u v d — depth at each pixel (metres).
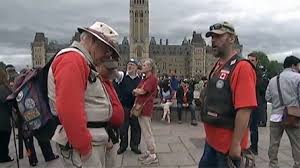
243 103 3.69
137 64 9.72
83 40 3.45
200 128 14.09
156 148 9.92
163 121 16.09
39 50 123.94
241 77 3.73
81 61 3.11
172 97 17.44
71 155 3.22
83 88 3.10
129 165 8.06
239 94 3.72
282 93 7.03
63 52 3.17
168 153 9.27
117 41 3.58
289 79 7.01
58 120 3.36
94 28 3.45
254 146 8.83
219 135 3.89
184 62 156.75
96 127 3.35
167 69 156.25
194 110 15.19
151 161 8.12
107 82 3.75
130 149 9.98
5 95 8.25
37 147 10.38
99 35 3.38
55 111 3.21
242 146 3.95
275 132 7.31
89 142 3.02
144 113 8.15
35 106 3.42
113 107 3.63
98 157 3.35
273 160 7.45
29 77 3.54
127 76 9.45
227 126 3.83
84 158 3.13
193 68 150.62
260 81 8.24
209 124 3.96
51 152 8.59
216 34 3.96
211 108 3.93
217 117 3.86
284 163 8.12
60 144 3.26
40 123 3.41
